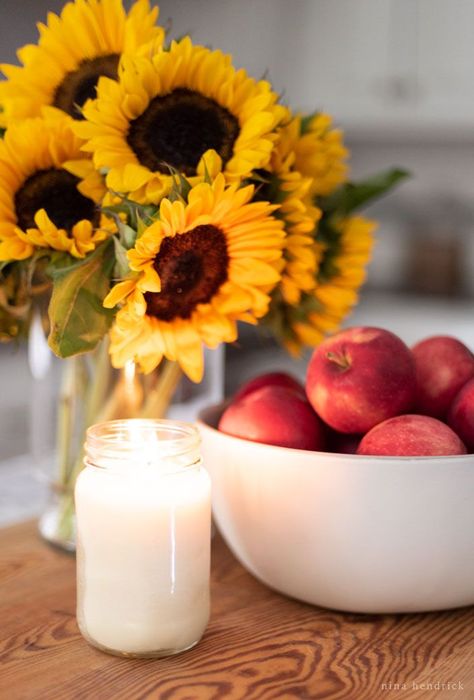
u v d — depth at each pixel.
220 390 1.06
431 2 2.63
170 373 0.99
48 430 1.02
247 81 0.88
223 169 0.87
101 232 0.87
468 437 0.87
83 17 0.88
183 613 0.81
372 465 0.82
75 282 0.85
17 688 0.77
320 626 0.86
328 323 0.97
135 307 0.82
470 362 0.91
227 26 2.67
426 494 0.82
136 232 0.84
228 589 0.92
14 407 1.96
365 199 1.03
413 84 2.72
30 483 1.22
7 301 0.94
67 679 0.78
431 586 0.85
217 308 0.87
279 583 0.88
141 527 0.80
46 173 0.90
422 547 0.83
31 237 0.86
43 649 0.82
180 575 0.81
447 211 3.19
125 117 0.86
